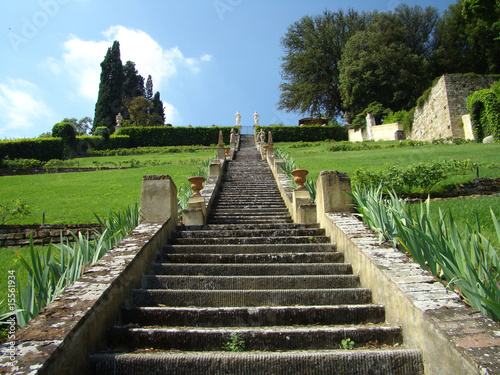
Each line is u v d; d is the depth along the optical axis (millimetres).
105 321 3828
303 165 19688
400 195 11703
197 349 3639
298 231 6953
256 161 22469
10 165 25469
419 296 3605
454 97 34094
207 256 5781
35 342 2965
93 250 5492
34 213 12148
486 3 27547
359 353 3314
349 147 30609
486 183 11930
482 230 7320
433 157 19312
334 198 7109
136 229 6180
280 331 3664
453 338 2904
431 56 43500
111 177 20203
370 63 44281
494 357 2645
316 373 3258
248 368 3262
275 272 5344
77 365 3184
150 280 5023
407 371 3275
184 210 8672
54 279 4621
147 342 3684
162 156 34000
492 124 29062
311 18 53344
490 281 3592
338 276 4984
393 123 40250
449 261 3799
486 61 41844
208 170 15922
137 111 58781
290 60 52719
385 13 46469
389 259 4582
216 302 4547
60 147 32094
